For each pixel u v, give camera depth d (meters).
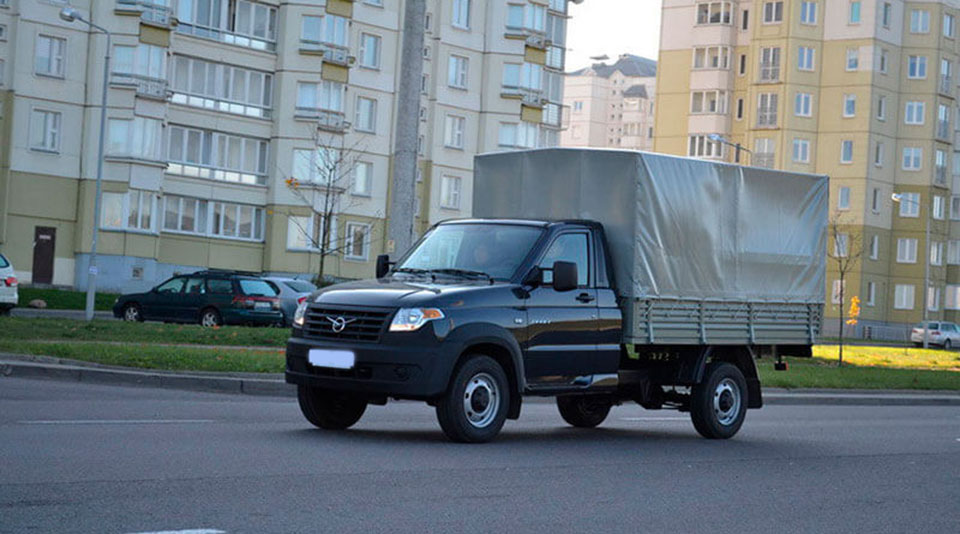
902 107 86.06
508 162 15.38
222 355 21.23
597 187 14.46
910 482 11.60
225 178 59.66
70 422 12.50
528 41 69.50
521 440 13.49
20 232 53.16
